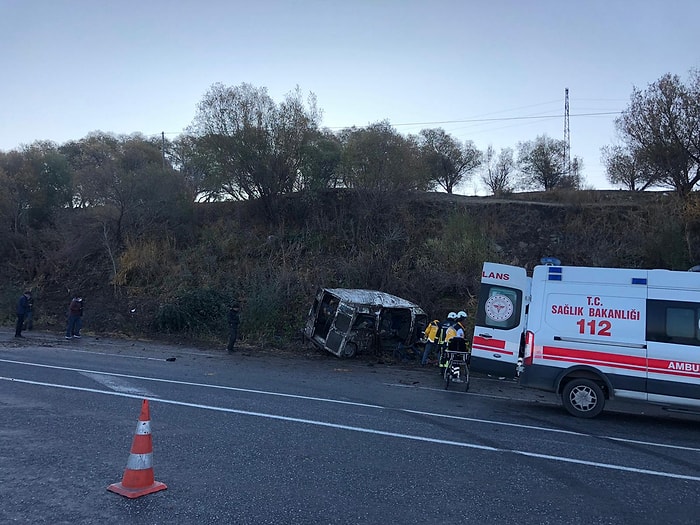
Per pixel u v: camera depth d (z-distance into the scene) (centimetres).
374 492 530
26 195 3011
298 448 668
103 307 2227
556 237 2236
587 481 593
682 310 946
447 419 884
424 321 1758
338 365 1538
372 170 2502
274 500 499
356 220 2450
